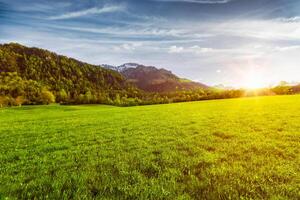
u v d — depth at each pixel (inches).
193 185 327.9
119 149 577.6
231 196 292.8
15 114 2856.8
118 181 350.0
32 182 357.4
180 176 366.0
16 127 1248.2
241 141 631.8
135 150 560.1
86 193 309.4
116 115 1796.3
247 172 378.6
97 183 345.1
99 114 2018.9
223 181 341.4
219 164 425.7
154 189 315.3
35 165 466.6
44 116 2167.8
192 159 459.2
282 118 1101.7
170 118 1327.5
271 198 285.7
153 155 498.6
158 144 621.9
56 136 856.9
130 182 347.6
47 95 6589.6
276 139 649.0
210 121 1103.0
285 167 398.6
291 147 546.0
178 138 698.8
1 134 978.1
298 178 348.2
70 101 5664.4
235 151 521.7
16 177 389.4
